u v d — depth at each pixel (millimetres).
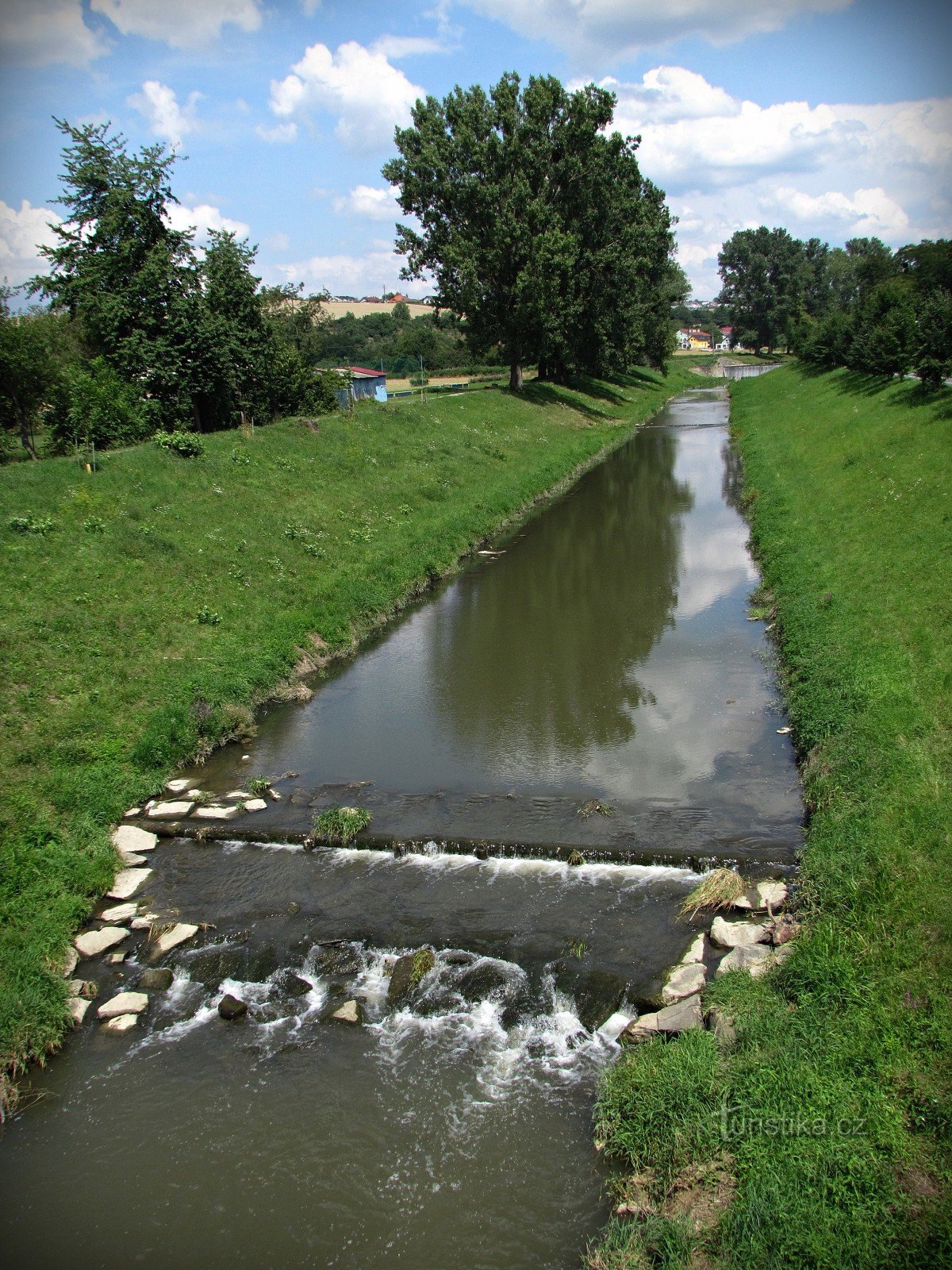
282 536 22688
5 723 13242
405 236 50406
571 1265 6148
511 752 13906
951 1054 6566
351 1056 8203
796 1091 6625
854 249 148125
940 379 31266
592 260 53031
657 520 30031
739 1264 5586
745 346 142375
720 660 17188
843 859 9242
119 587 17688
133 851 11797
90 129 29156
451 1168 6988
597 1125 7109
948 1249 5309
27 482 20781
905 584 16094
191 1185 7012
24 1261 6473
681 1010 8047
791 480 29609
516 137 47281
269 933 10016
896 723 11359
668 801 12070
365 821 11930
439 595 23031
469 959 9250
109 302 28656
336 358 107875
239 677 16172
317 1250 6398
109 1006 9039
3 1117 7824
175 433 25703
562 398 57719
